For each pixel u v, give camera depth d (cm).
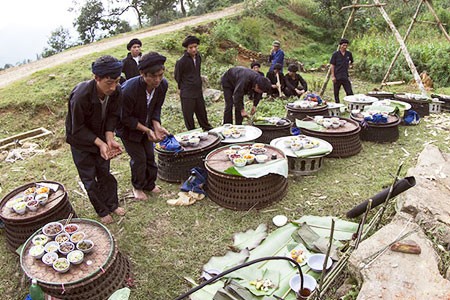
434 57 1236
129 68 654
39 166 575
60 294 275
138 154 429
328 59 1766
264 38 1858
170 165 483
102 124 362
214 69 1215
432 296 239
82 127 346
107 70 306
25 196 385
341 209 416
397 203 373
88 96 330
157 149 483
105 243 314
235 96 576
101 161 386
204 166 483
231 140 518
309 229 359
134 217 415
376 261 272
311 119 618
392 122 605
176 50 1377
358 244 292
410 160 539
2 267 352
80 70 1048
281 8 2181
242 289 281
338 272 280
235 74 596
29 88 926
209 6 2955
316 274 301
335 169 518
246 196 416
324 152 484
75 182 514
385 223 368
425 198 356
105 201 414
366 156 559
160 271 333
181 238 378
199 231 388
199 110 621
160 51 1323
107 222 402
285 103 874
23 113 827
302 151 489
